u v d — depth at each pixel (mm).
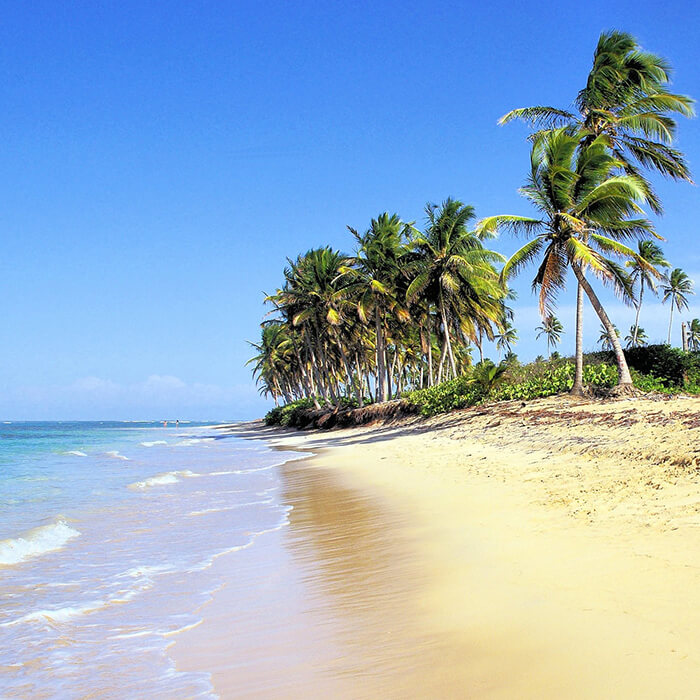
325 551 8195
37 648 5090
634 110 25281
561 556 6176
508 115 25875
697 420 13633
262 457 28281
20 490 16438
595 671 3625
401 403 40031
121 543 9422
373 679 3949
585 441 14914
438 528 8578
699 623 4102
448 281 35625
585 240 24641
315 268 50656
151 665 4645
